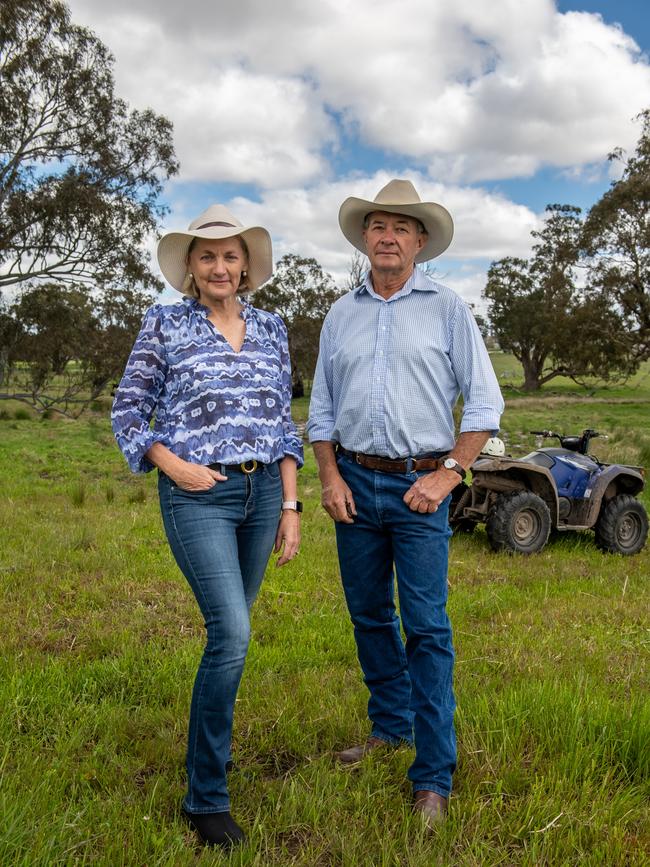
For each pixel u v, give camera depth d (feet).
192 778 8.25
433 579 9.44
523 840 8.21
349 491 9.97
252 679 12.41
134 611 15.94
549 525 24.82
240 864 7.58
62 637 14.25
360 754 10.04
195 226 9.32
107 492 32.17
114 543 22.18
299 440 9.58
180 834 7.96
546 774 9.47
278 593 17.72
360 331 10.10
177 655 13.12
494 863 7.77
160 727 10.57
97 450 56.49
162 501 8.84
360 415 9.77
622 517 25.99
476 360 9.73
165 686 11.83
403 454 9.64
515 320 191.01
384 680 10.38
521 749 10.00
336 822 8.43
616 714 10.56
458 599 18.03
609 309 159.02
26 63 98.17
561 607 17.95
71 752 9.80
